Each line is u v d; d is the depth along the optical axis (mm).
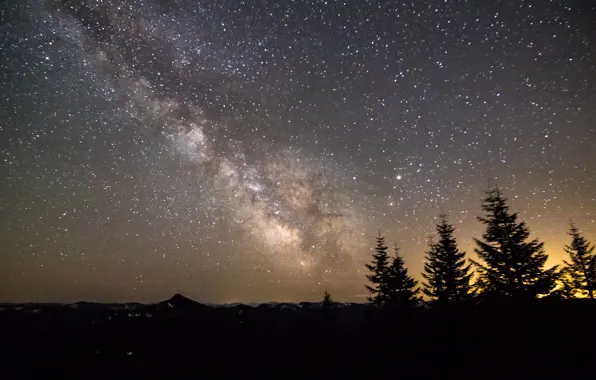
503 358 14289
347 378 13633
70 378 12109
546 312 17844
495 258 20656
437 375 13633
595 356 13312
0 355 13477
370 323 21172
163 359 14492
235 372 13906
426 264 24984
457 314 20219
